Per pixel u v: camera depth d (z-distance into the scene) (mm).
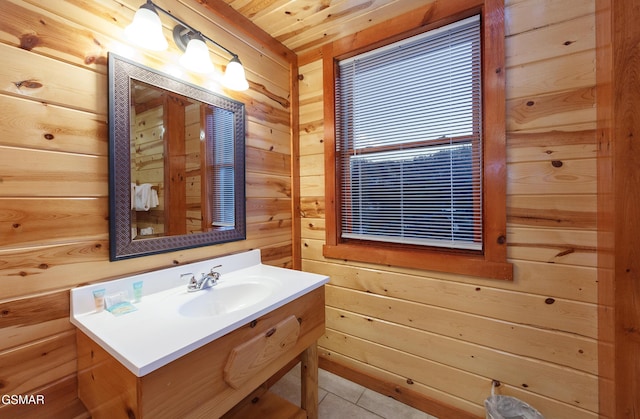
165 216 1271
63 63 974
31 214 909
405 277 1639
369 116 1780
